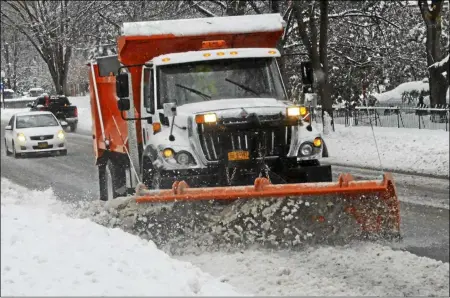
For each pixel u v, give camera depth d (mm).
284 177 13523
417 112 37875
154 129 14133
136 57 15953
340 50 45188
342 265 11109
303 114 13633
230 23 16219
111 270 8258
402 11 44281
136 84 15945
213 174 13242
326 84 36656
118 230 11312
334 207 11984
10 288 7613
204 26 16047
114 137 17469
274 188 11914
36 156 34688
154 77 14625
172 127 13539
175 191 12094
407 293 9797
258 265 11109
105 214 12344
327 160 27688
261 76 15133
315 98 14836
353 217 12031
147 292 7094
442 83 41281
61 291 7305
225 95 14773
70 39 53500
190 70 14797
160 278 7859
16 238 10367
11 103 85062
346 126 38812
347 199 11984
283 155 13570
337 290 9844
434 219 15594
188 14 44094
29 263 8773
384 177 11938
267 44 16859
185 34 15844
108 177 17984
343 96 48906
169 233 12180
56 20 57938
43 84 100312
